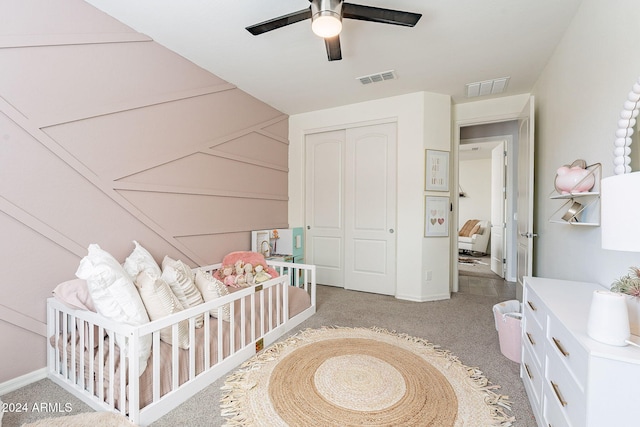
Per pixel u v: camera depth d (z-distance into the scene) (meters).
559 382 1.18
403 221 3.52
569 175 1.77
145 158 2.35
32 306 1.77
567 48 2.19
